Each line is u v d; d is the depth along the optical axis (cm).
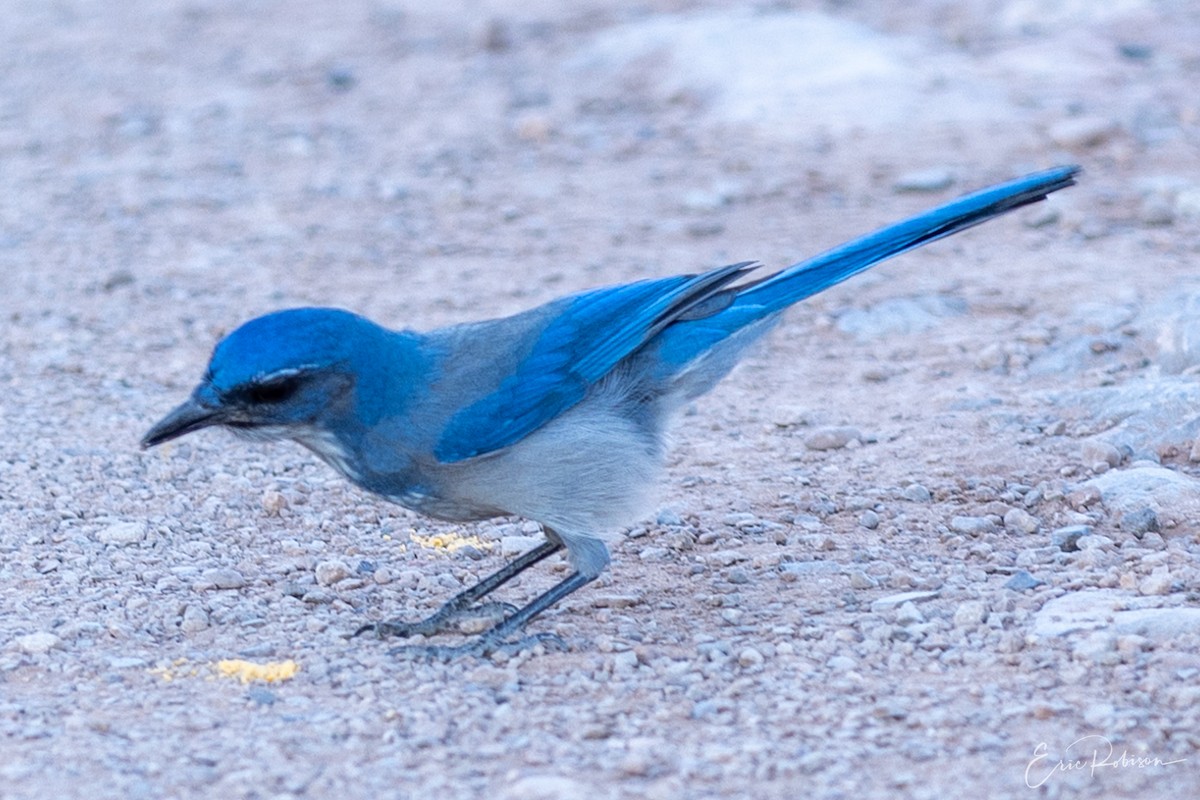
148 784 1095
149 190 2973
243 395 1295
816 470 1742
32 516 1653
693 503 1670
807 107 3167
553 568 1550
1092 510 1577
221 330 2275
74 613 1418
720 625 1375
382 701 1236
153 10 4459
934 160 2850
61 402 2014
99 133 3359
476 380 1338
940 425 1830
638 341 1384
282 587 1488
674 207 2750
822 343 2167
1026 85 3234
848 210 2667
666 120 3225
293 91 3603
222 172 3069
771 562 1505
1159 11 3675
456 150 3130
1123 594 1368
